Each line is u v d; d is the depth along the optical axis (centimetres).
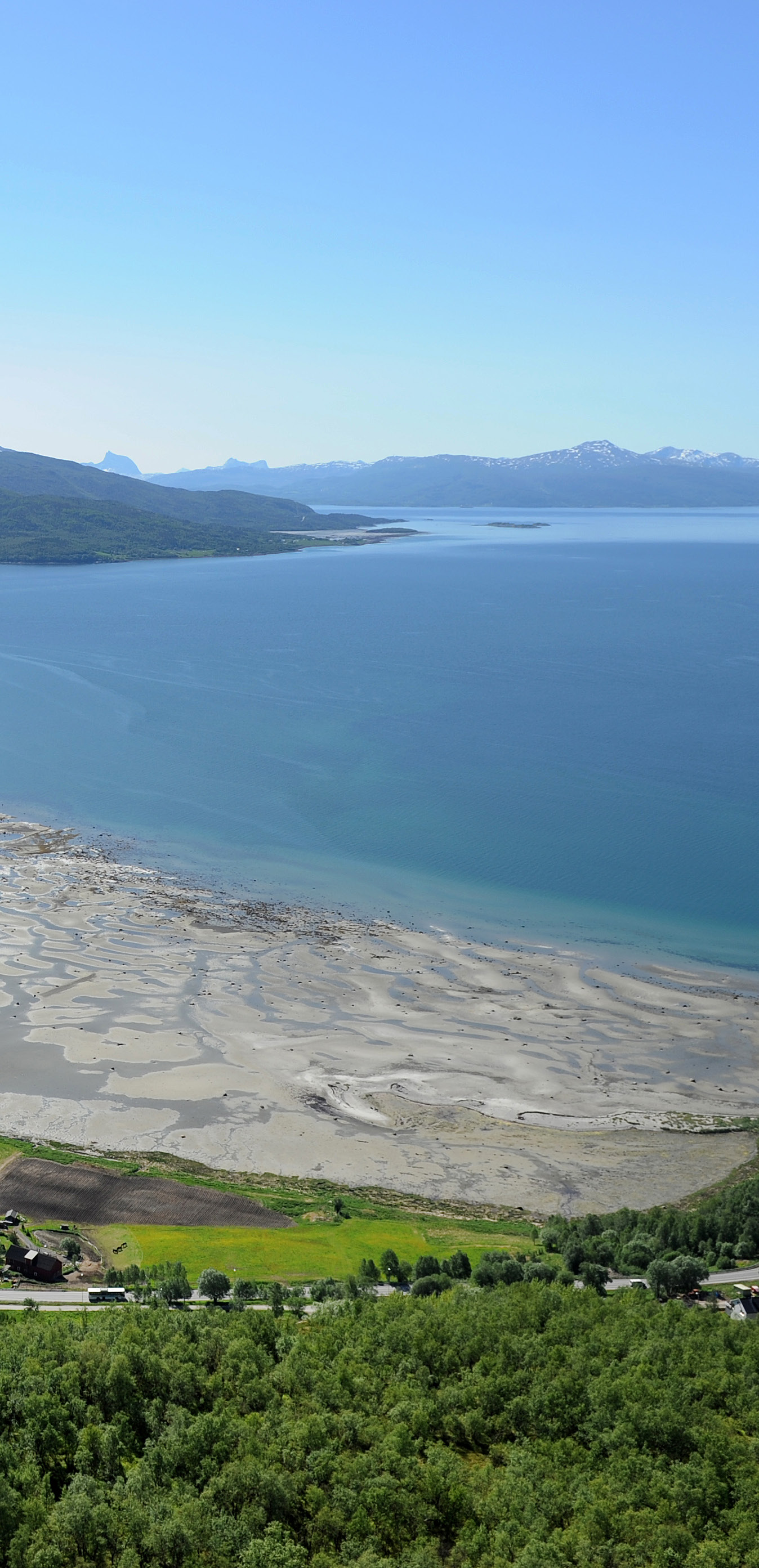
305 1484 5791
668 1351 7106
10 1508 5428
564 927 15362
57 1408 6269
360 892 16538
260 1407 6506
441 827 19212
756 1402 6656
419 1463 5947
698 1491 5794
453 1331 7312
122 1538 5300
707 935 15088
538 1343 7156
